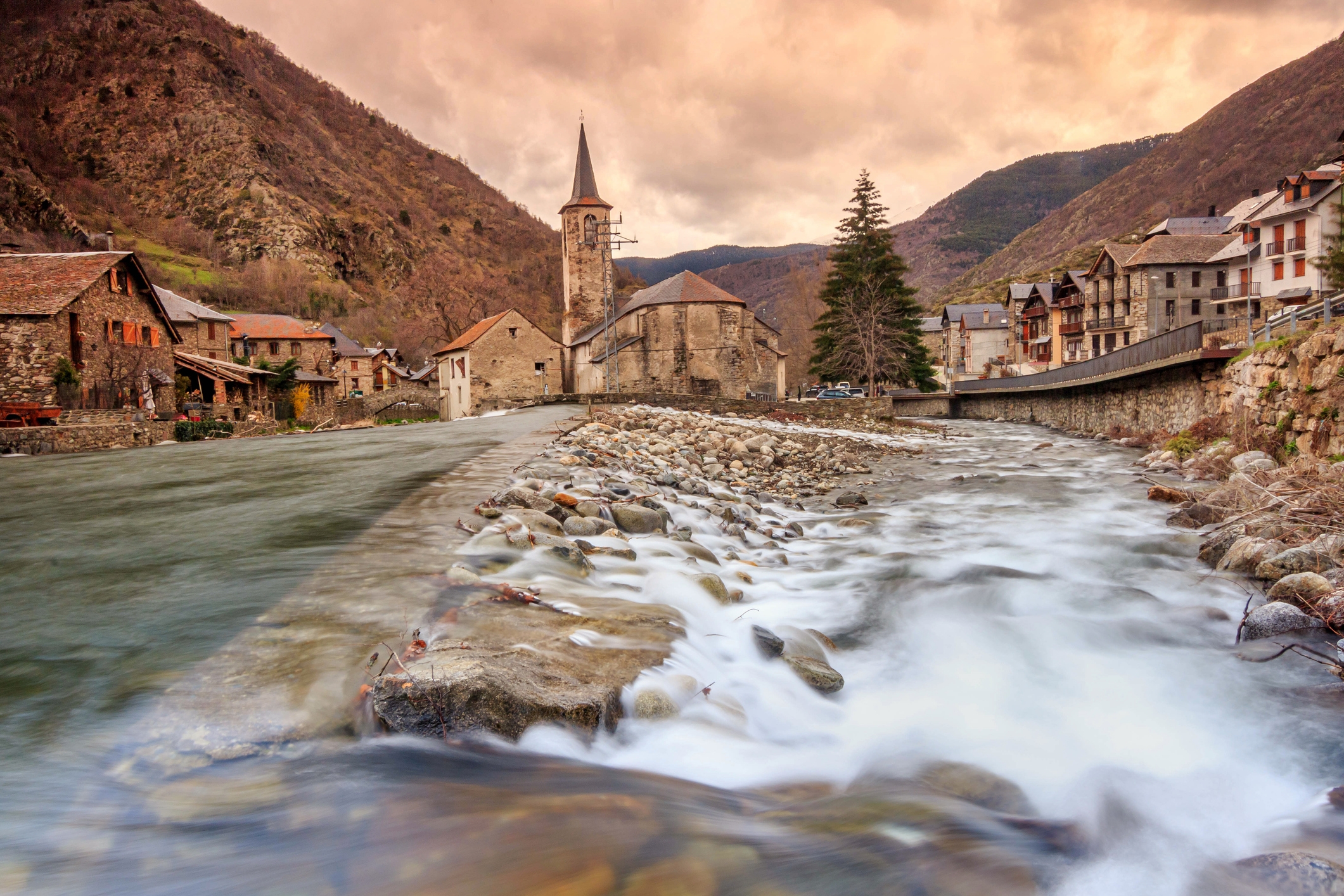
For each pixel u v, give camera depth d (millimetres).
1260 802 4531
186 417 39594
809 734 5281
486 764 3861
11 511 11453
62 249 104375
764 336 67438
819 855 3459
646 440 23609
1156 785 4684
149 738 3848
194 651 4961
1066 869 3645
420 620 5520
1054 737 5398
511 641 5238
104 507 11602
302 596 6152
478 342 60000
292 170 180375
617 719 4547
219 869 2895
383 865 2984
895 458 30125
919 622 8039
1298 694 6145
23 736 3834
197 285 127000
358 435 29156
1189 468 21547
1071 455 30000
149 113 177750
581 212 72000
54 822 3123
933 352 130125
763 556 10938
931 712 5805
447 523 8945
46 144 163000
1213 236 70688
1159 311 69625
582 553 7867
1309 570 9242
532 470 13102
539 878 2998
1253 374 22531
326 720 4066
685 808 3738
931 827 3877
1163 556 11375
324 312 138750
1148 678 6555
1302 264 55531
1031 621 8078
